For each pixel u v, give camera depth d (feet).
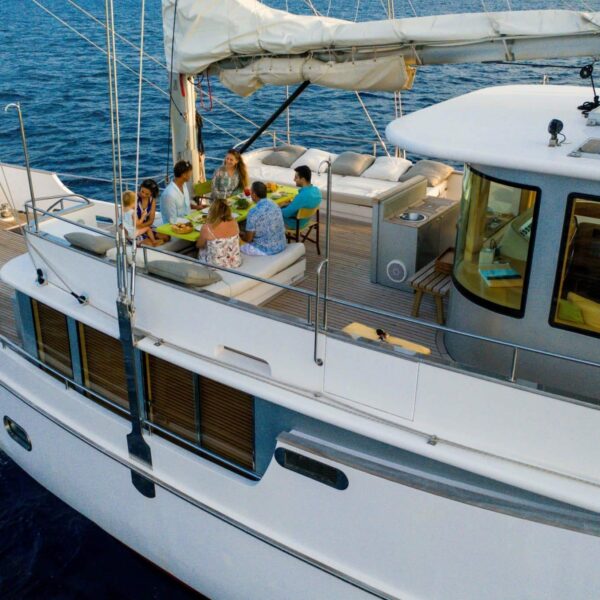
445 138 18.12
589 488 15.10
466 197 18.81
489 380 15.53
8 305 29.81
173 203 26.66
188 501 21.45
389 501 17.06
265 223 24.41
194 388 20.44
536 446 15.49
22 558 26.78
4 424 28.30
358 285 26.35
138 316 20.93
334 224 32.68
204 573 22.70
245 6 24.07
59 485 26.96
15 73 118.01
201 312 19.42
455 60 21.36
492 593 16.67
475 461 15.90
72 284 22.77
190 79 27.20
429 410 16.52
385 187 34.86
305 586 19.79
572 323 17.15
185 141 28.32
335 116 82.28
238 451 20.40
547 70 97.40
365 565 18.30
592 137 17.79
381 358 16.71
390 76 22.47
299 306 24.41
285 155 39.93
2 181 40.60
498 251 17.93
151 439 21.95
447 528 16.49
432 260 26.66
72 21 190.19
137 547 24.94
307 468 18.12
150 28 160.56
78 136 79.25
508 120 19.74
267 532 19.90
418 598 17.80
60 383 24.75
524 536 15.58
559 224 16.48
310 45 22.72
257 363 19.35
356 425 17.11
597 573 15.23
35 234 23.29
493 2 101.60
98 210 31.99
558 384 17.97
